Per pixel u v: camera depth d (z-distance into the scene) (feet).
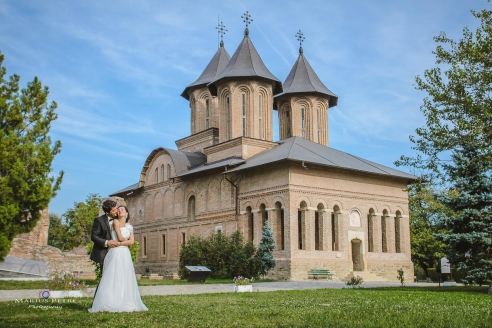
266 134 140.36
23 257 123.65
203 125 165.37
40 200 67.00
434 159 74.59
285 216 115.34
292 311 36.76
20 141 67.92
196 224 142.10
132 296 35.68
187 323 29.60
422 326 28.53
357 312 35.76
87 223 225.97
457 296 57.77
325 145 156.04
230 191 131.64
